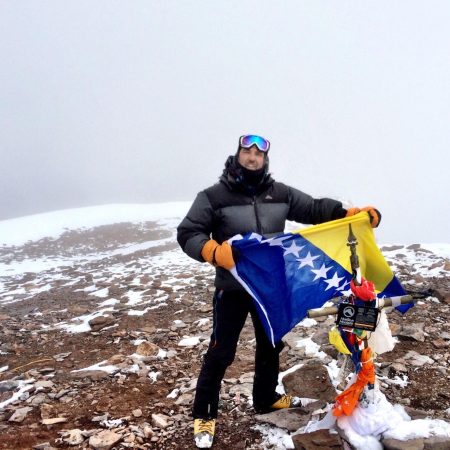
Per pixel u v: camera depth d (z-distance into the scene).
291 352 5.43
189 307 8.34
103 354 6.31
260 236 3.30
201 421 3.57
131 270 15.05
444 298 6.71
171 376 5.15
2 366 6.32
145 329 7.21
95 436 3.77
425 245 11.48
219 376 3.57
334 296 3.66
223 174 3.52
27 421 4.29
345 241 3.60
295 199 3.69
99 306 9.63
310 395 4.13
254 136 3.37
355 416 3.07
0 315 9.77
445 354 4.88
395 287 3.71
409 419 3.34
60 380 5.25
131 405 4.45
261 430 3.69
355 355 3.03
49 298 11.93
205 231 3.44
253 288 3.39
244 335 6.40
